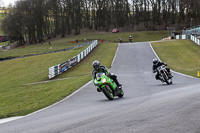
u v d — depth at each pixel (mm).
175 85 15445
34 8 112375
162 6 117500
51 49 81375
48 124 6477
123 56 43906
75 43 94000
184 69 29281
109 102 10359
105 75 11109
